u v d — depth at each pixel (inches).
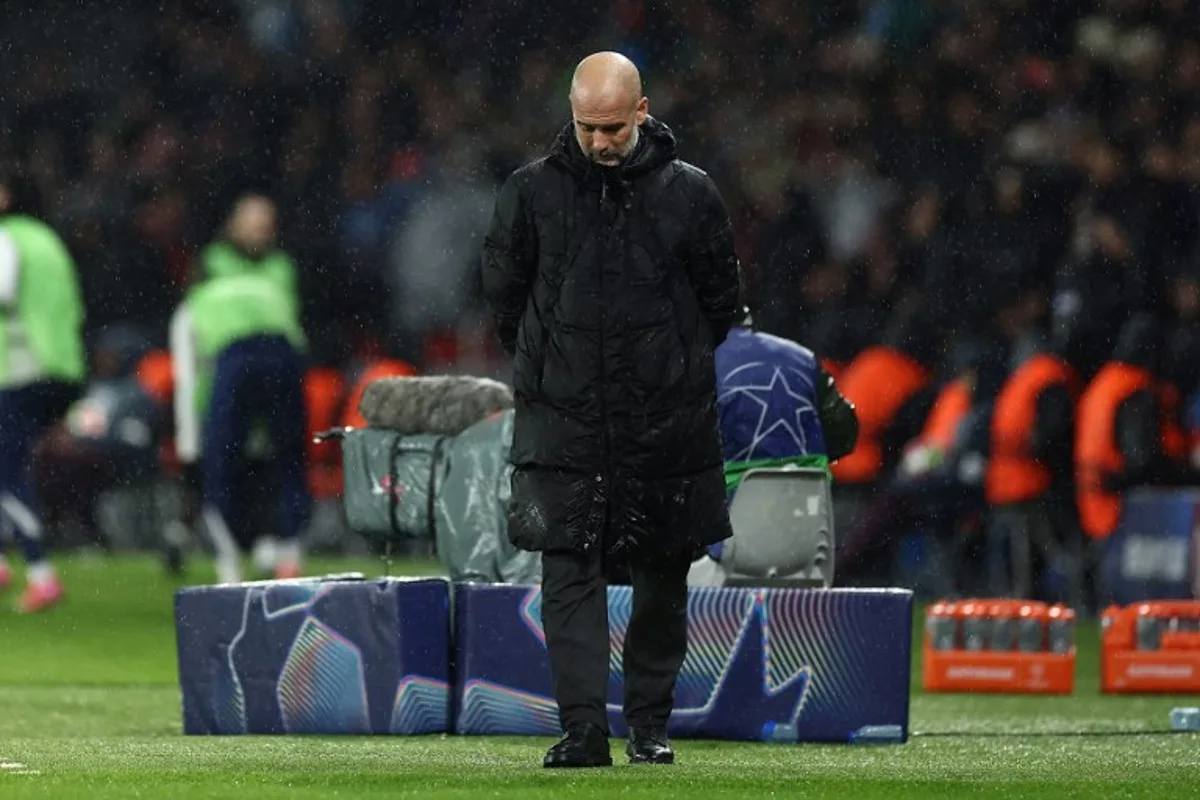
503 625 1066.7
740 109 2815.0
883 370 2177.7
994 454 2000.5
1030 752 991.0
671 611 845.2
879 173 2645.2
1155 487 1953.7
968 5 2642.7
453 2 3014.3
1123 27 2551.7
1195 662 1418.6
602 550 824.3
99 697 1395.2
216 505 2052.2
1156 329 2052.2
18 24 3129.9
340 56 3041.3
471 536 1143.0
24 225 1951.3
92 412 2319.1
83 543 2630.4
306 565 2449.6
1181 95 2484.0
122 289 3004.4
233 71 3075.8
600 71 792.9
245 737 1071.0
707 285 817.5
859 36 2760.8
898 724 1037.2
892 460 2174.0
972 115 2593.5
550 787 735.1
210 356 2048.5
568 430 812.6
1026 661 1425.9
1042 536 2006.6
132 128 3078.2
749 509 1076.5
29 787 734.5
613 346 807.1
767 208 2679.6
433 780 756.6
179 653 1103.6
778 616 1044.5
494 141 2957.7
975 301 2287.2
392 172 2974.9
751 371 1100.5
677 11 2915.8
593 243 806.5
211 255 2081.7
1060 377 1988.2
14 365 1939.0
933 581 2060.8
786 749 1002.7
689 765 848.3
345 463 1173.1
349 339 2815.0
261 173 3026.6
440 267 2832.2
